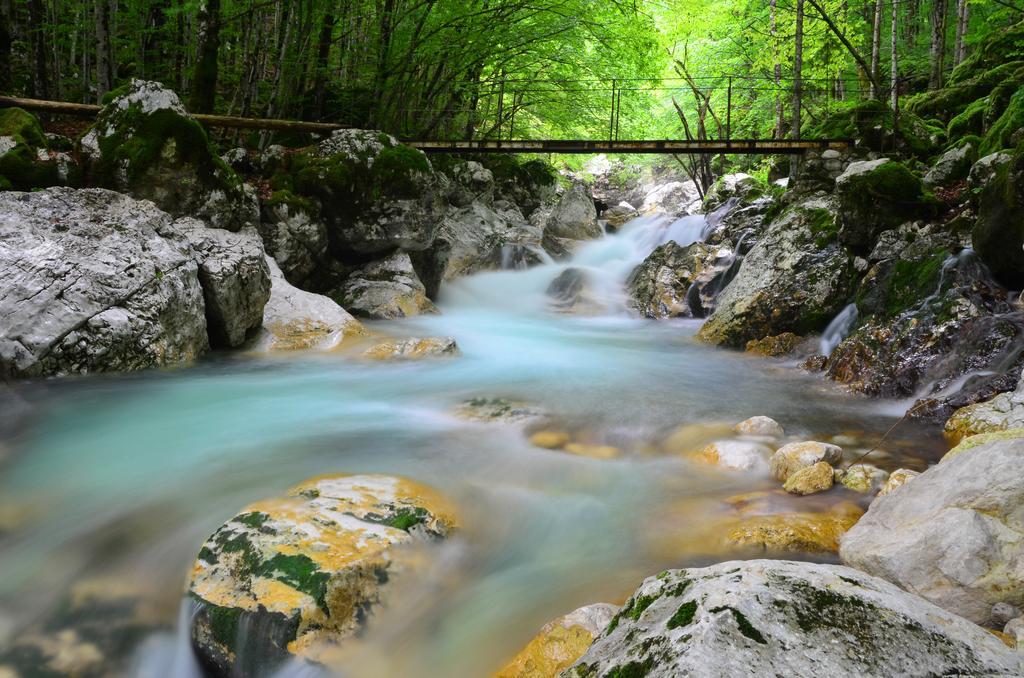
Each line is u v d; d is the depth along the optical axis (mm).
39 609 3199
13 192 7461
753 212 15180
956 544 2838
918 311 7625
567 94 21344
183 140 8883
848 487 4707
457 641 3055
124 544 3697
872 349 7723
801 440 5824
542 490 4699
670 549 3885
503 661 2926
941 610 2041
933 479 3342
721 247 14250
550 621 3152
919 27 22500
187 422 5797
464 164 18938
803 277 9914
